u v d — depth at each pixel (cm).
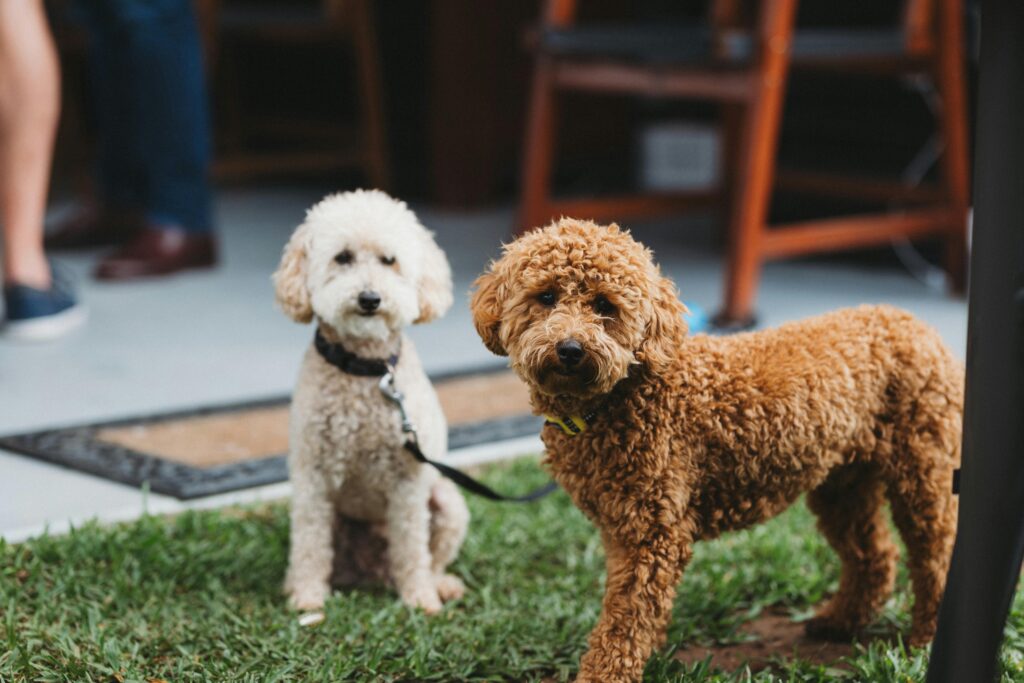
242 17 748
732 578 297
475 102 726
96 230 635
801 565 305
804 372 235
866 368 243
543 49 540
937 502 250
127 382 434
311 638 260
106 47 582
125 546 294
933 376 248
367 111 747
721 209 623
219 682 237
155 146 571
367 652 251
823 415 235
